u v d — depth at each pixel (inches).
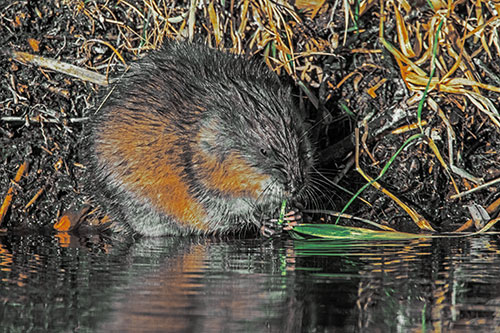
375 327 172.4
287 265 243.1
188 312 182.7
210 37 390.6
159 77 343.0
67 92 392.2
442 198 371.6
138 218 344.8
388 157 377.4
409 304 191.8
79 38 398.3
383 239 313.1
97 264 247.8
